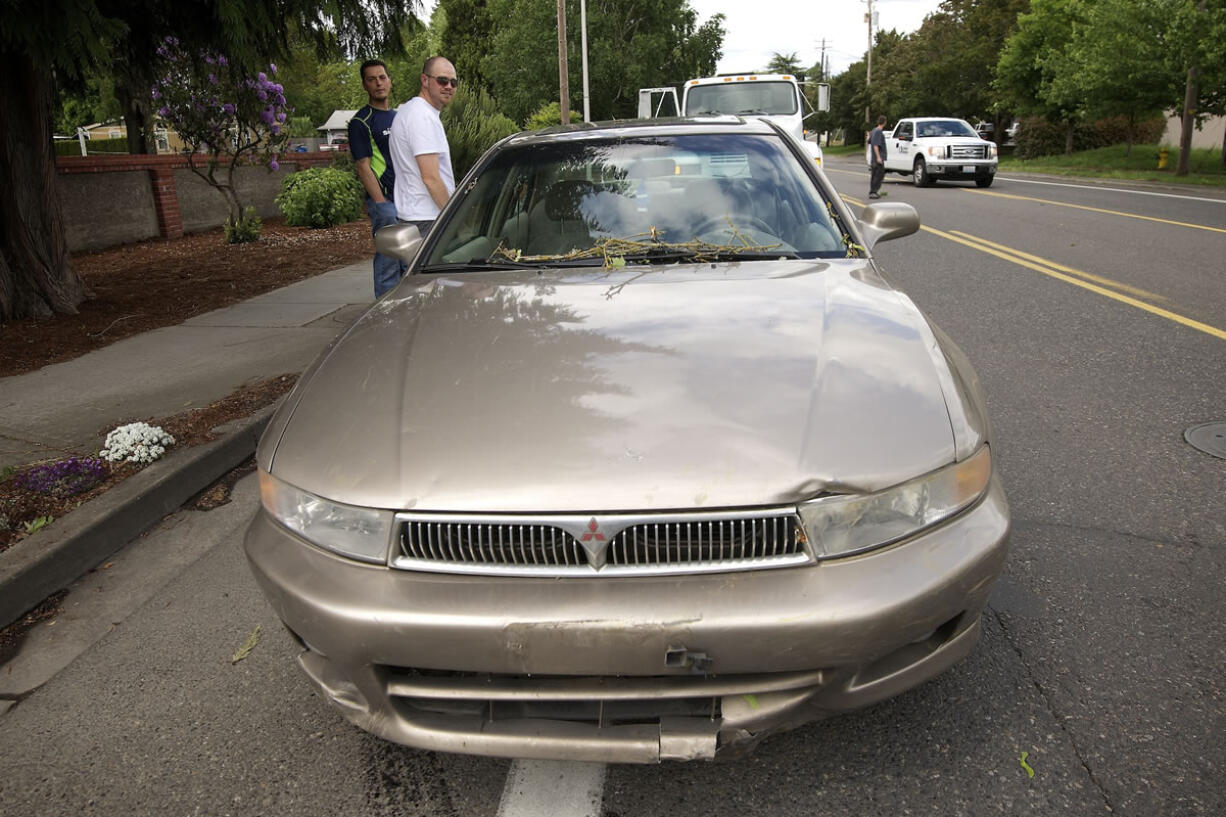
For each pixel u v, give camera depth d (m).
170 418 4.75
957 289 7.79
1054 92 26.16
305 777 2.23
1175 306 6.73
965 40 42.56
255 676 2.69
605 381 2.14
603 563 1.83
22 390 5.36
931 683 2.44
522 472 1.88
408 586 1.88
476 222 3.37
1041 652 2.55
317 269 10.15
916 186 22.48
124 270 10.36
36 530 3.46
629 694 1.86
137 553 3.56
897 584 1.84
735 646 1.79
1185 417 4.38
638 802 2.08
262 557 2.08
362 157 6.47
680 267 2.96
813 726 2.29
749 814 2.02
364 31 7.63
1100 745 2.18
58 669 2.79
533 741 1.89
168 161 13.79
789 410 2.01
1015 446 4.11
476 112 19.75
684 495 1.82
